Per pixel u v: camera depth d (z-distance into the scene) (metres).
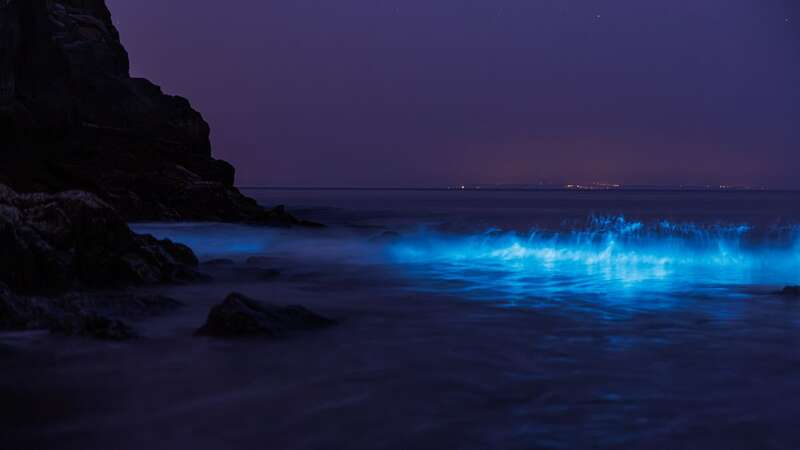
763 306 10.44
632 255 17.64
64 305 8.56
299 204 88.50
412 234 23.88
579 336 8.12
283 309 8.38
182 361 6.62
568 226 37.50
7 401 5.34
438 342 7.75
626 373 6.33
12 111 22.67
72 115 26.05
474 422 4.90
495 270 15.55
